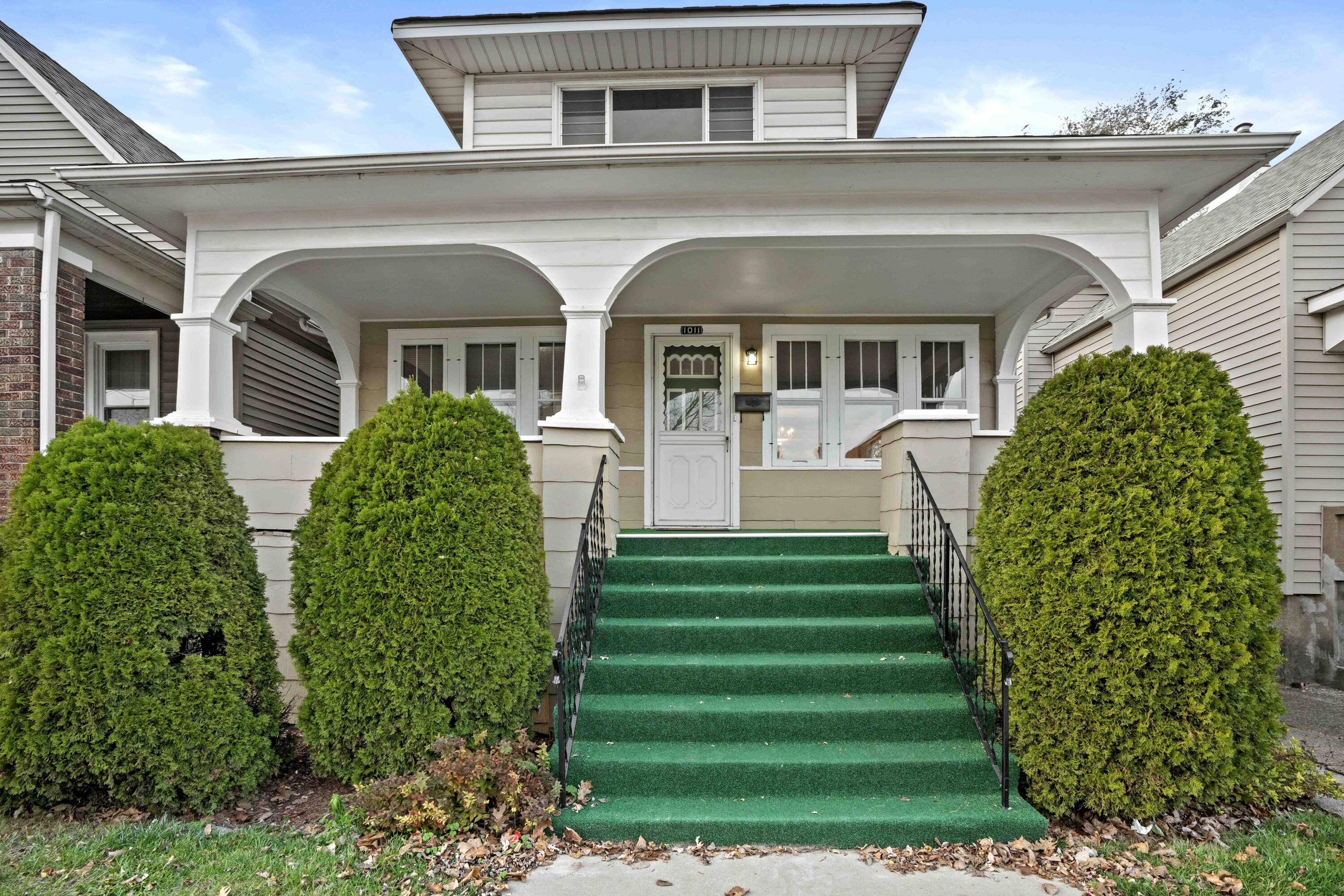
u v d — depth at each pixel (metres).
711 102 7.15
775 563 4.98
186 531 3.62
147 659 3.43
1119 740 3.33
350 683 3.59
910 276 6.44
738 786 3.46
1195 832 3.33
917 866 3.00
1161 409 3.49
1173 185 4.89
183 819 3.43
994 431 5.05
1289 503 6.90
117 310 7.23
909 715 3.78
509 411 7.71
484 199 5.09
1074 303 11.12
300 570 3.78
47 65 8.20
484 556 3.74
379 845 3.11
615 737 3.79
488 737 3.65
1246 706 3.33
